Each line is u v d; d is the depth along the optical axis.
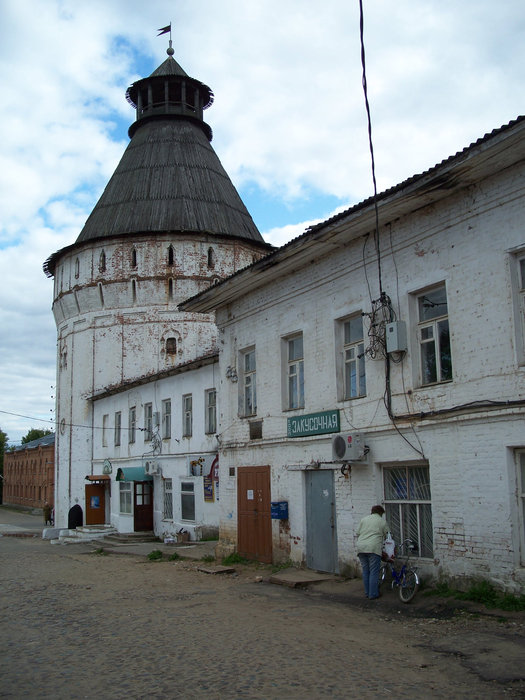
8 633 9.47
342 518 13.97
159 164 40.75
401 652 7.91
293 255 15.30
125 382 35.81
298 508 15.52
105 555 23.72
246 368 18.95
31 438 114.50
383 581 12.27
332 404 14.64
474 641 8.29
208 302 19.59
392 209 12.45
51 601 12.39
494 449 10.52
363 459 13.21
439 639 8.52
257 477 17.44
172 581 14.97
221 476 19.34
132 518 30.44
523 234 10.44
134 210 38.78
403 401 12.50
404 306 12.70
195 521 25.16
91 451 37.41
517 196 10.57
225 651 7.97
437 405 11.70
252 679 6.84
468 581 10.73
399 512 12.68
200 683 6.73
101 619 10.27
